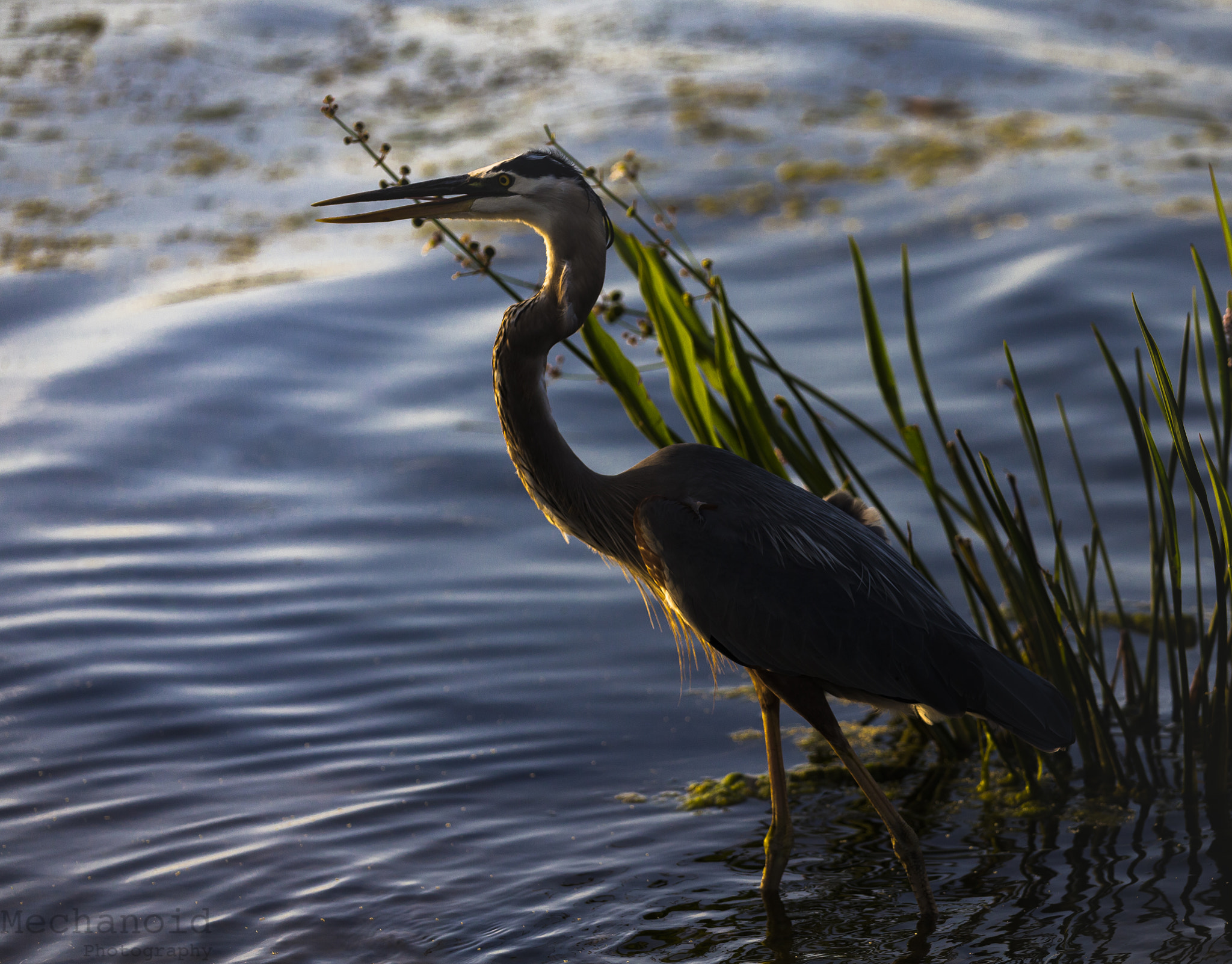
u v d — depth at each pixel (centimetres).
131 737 905
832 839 799
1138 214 1881
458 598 1111
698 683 995
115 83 2631
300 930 704
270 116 2483
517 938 697
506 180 717
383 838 796
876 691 693
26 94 2564
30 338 1631
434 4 3231
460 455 1368
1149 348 729
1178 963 642
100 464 1342
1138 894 709
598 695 973
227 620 1069
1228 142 2272
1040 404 1391
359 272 1823
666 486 733
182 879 751
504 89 2620
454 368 1552
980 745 920
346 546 1198
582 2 3269
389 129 2397
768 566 698
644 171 2180
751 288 1734
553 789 855
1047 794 834
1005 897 719
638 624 1077
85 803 830
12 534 1206
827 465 1295
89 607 1081
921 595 713
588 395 1487
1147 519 1166
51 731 911
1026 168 2150
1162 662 969
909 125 2428
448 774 868
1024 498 1216
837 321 1625
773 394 1437
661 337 845
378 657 1016
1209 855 743
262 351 1589
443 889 744
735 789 857
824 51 2892
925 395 851
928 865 762
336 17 3088
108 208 2061
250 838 795
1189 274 1658
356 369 1556
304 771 870
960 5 3312
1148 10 3334
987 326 1573
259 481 1319
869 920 707
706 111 2480
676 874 762
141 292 1755
